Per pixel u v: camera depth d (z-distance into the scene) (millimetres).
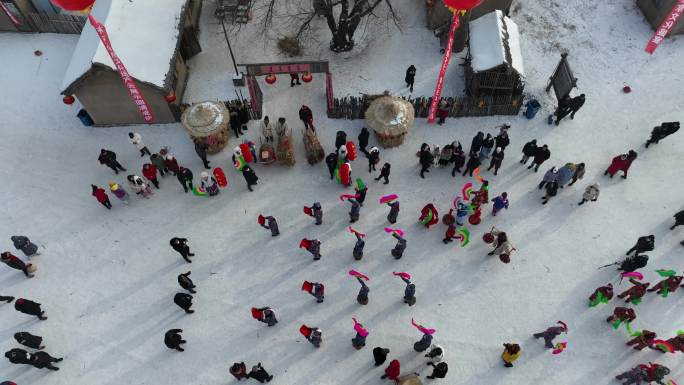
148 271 19797
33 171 22547
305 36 26688
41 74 25812
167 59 22031
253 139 23297
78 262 20062
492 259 19812
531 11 27688
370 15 27469
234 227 20812
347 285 19312
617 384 17109
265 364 17688
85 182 22203
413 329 18266
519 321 18422
